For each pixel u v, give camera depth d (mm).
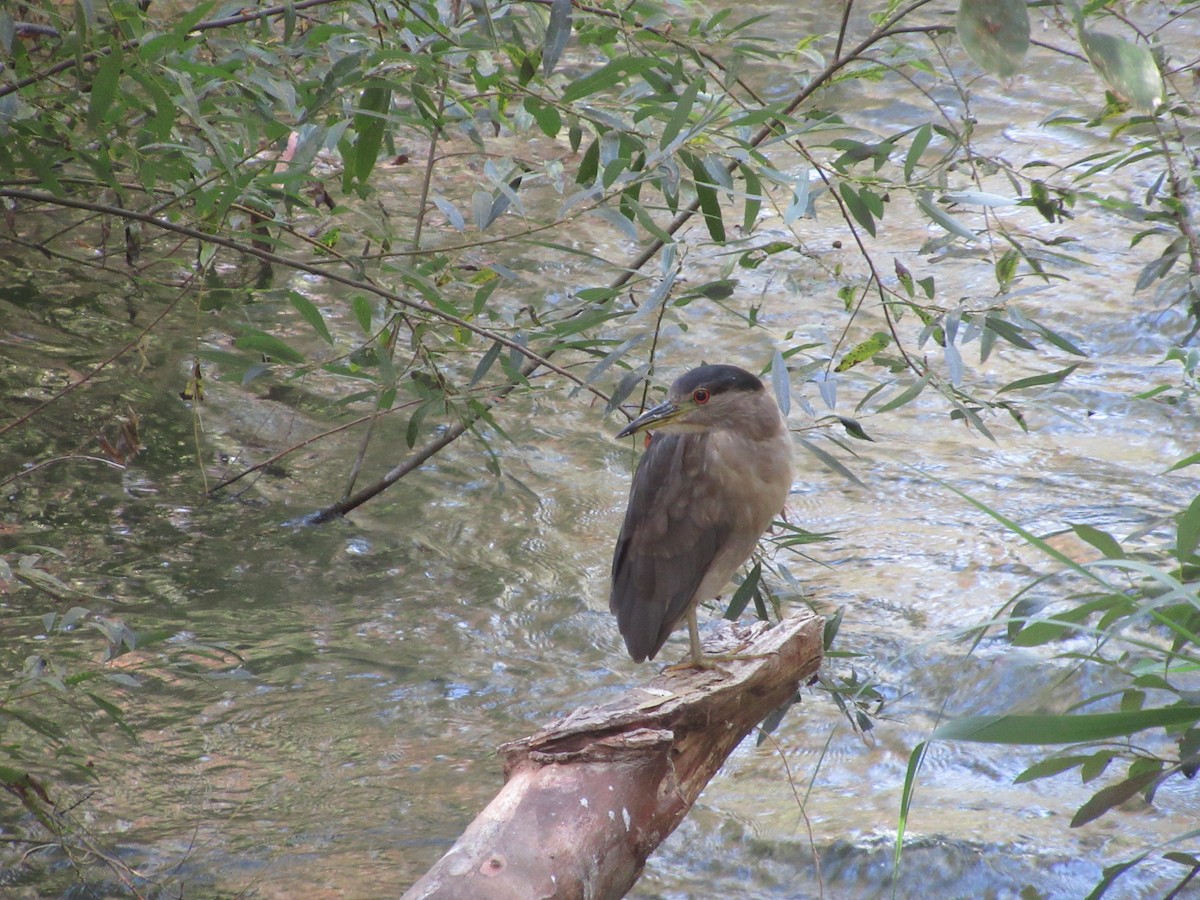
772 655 6750
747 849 8969
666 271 7844
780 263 18797
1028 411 15398
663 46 9555
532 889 4852
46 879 8453
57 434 13914
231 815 9195
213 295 13203
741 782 9750
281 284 17688
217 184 8773
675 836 9141
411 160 21234
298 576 12211
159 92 7371
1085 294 17672
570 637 11508
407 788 9547
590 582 12344
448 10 9555
